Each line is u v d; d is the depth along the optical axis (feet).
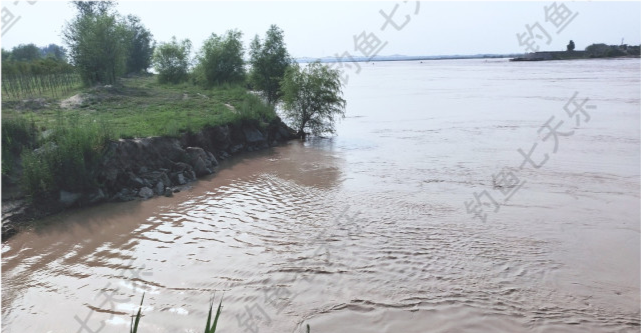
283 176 66.39
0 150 48.80
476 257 38.86
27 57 195.62
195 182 62.18
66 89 112.88
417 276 35.45
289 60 123.44
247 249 40.22
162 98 104.47
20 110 78.07
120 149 55.98
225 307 30.73
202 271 35.88
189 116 81.66
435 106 155.94
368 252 39.75
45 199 47.44
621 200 53.36
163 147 63.26
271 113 99.19
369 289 33.37
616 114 121.90
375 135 102.58
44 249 39.42
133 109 87.71
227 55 141.49
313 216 48.98
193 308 30.55
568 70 354.33
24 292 32.09
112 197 52.70
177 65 158.61
